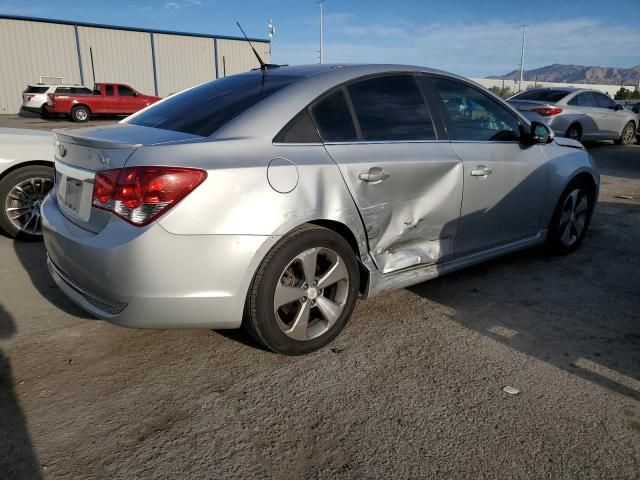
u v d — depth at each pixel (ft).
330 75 9.78
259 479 6.33
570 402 7.95
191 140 8.12
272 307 8.46
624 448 6.95
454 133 11.30
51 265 9.53
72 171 8.62
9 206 14.98
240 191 7.81
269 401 7.88
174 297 7.64
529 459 6.72
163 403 7.80
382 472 6.48
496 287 12.59
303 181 8.47
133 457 6.66
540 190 13.23
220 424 7.34
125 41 96.99
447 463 6.64
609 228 18.16
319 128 9.16
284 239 8.38
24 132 15.55
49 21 89.35
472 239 11.78
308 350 9.16
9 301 11.20
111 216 7.61
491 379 8.55
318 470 6.50
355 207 9.21
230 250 7.79
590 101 40.11
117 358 9.04
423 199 10.39
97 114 73.20
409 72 10.94
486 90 12.41
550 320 10.82
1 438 6.95
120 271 7.47
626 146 44.65
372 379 8.50
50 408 7.62
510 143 12.50
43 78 90.94
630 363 9.14
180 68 103.96
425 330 10.28
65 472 6.37
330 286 9.47
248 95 9.43
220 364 8.90
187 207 7.46
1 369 8.62
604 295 12.20
